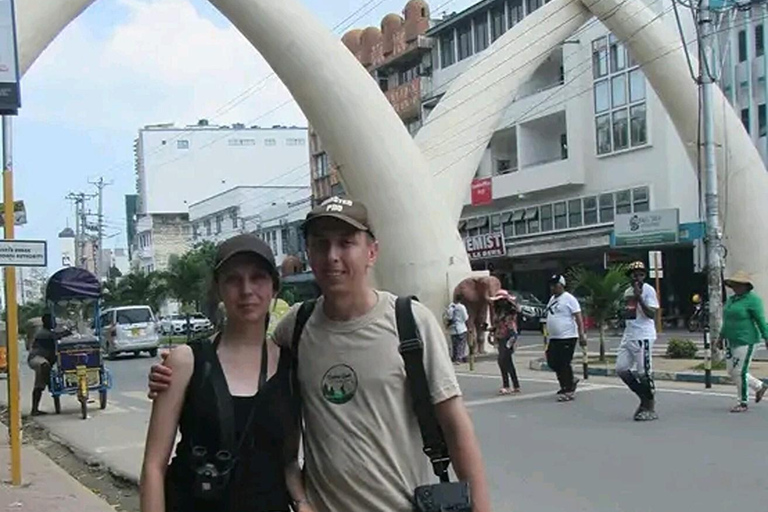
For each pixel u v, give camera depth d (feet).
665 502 24.32
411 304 10.16
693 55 97.81
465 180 97.91
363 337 9.93
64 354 53.16
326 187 207.10
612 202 119.44
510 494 26.23
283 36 84.48
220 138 315.99
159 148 312.91
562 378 45.50
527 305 122.62
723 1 79.97
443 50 155.53
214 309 10.71
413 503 9.89
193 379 10.03
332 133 86.84
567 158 124.77
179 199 313.53
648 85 112.68
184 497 10.04
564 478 27.86
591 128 122.31
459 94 99.35
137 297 191.93
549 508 24.43
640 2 95.09
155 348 115.34
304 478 10.37
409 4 161.48
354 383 9.87
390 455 9.82
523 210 135.03
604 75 119.55
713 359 57.82
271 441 10.01
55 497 28.35
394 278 88.84
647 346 37.29
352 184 88.38
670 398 44.42
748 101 105.29
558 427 37.42
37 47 67.77
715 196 63.67
